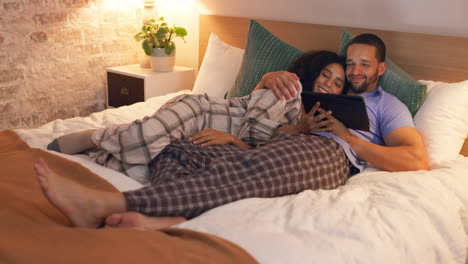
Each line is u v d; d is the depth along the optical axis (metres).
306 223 1.25
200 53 3.13
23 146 1.72
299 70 2.16
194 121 1.75
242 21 2.86
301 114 1.95
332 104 1.77
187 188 1.33
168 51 2.97
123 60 3.25
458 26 2.17
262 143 1.85
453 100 1.95
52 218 1.22
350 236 1.21
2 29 2.56
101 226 1.26
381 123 1.95
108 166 1.65
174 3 3.27
